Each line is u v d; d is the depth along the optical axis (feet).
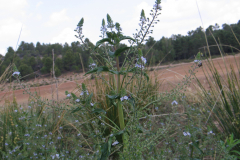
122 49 5.82
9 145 8.20
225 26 72.59
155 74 13.66
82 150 8.16
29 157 7.85
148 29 5.66
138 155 5.86
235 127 7.89
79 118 10.33
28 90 7.18
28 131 8.75
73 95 6.05
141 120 9.87
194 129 7.20
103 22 6.47
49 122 10.07
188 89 12.06
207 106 9.64
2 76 10.69
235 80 9.16
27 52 76.48
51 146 8.04
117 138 8.17
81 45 6.53
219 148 6.77
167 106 10.81
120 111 6.41
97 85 9.83
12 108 10.24
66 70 51.01
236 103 8.13
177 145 7.15
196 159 6.73
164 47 68.80
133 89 9.87
